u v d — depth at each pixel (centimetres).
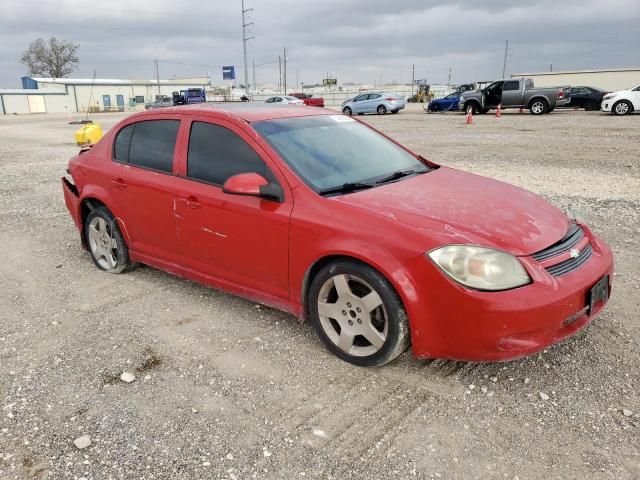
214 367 341
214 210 386
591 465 247
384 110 3338
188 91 5247
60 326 406
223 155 394
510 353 285
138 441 273
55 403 306
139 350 365
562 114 2777
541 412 286
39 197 898
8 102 6769
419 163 437
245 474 249
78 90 7469
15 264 554
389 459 256
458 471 247
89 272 521
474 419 283
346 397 305
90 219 512
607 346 349
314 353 355
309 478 246
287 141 382
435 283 289
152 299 450
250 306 430
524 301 277
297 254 343
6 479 248
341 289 328
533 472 245
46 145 1848
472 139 1622
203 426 284
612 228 612
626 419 278
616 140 1466
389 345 312
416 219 309
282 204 350
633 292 430
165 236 436
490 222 312
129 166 463
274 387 317
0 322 416
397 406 296
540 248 300
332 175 367
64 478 249
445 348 297
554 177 952
